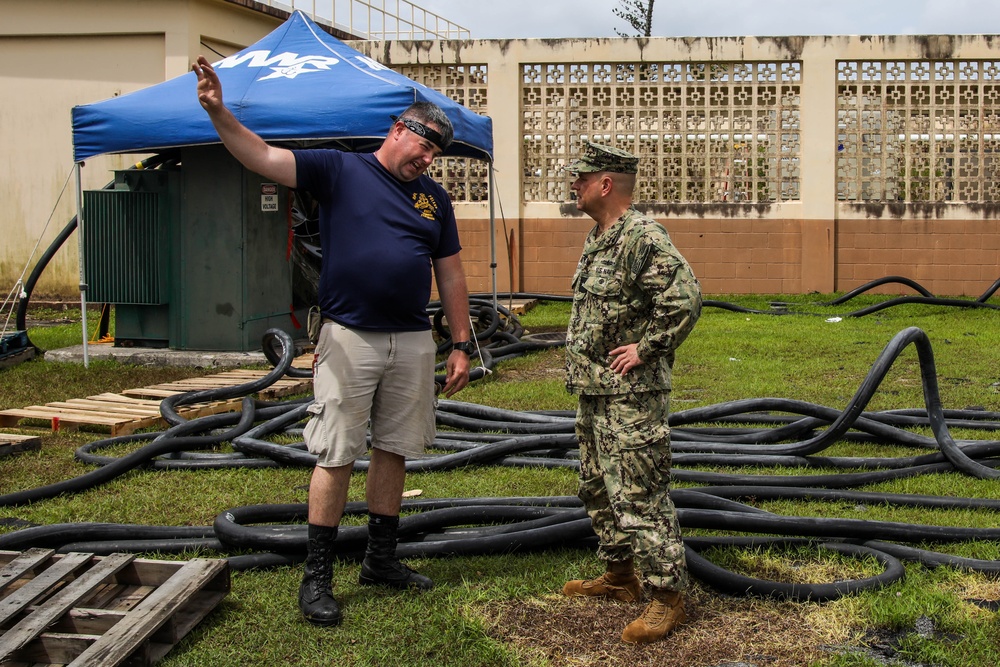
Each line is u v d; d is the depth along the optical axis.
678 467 5.44
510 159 15.99
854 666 3.09
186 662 3.17
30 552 3.69
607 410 3.28
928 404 5.43
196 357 9.00
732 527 3.99
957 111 15.45
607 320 3.29
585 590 3.60
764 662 3.15
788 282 15.80
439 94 9.27
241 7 15.27
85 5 14.45
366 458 5.56
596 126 16.11
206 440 5.86
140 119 8.43
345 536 3.90
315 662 3.19
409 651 3.25
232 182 9.18
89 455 5.77
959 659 3.12
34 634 3.01
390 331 3.57
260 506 4.34
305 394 7.97
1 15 14.71
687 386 7.98
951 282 15.54
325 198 3.57
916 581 3.67
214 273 9.28
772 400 5.82
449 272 3.88
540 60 15.84
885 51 15.37
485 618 3.45
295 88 8.45
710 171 16.02
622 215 3.33
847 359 9.27
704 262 15.93
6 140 15.02
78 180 8.79
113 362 9.08
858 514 4.55
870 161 15.81
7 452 5.98
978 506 4.57
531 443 5.48
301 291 10.67
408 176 3.60
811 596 3.55
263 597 3.64
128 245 9.38
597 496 3.49
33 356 9.47
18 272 15.16
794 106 15.74
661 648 3.23
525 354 9.95
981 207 15.38
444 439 5.97
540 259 16.14
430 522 4.14
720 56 15.60
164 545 4.04
